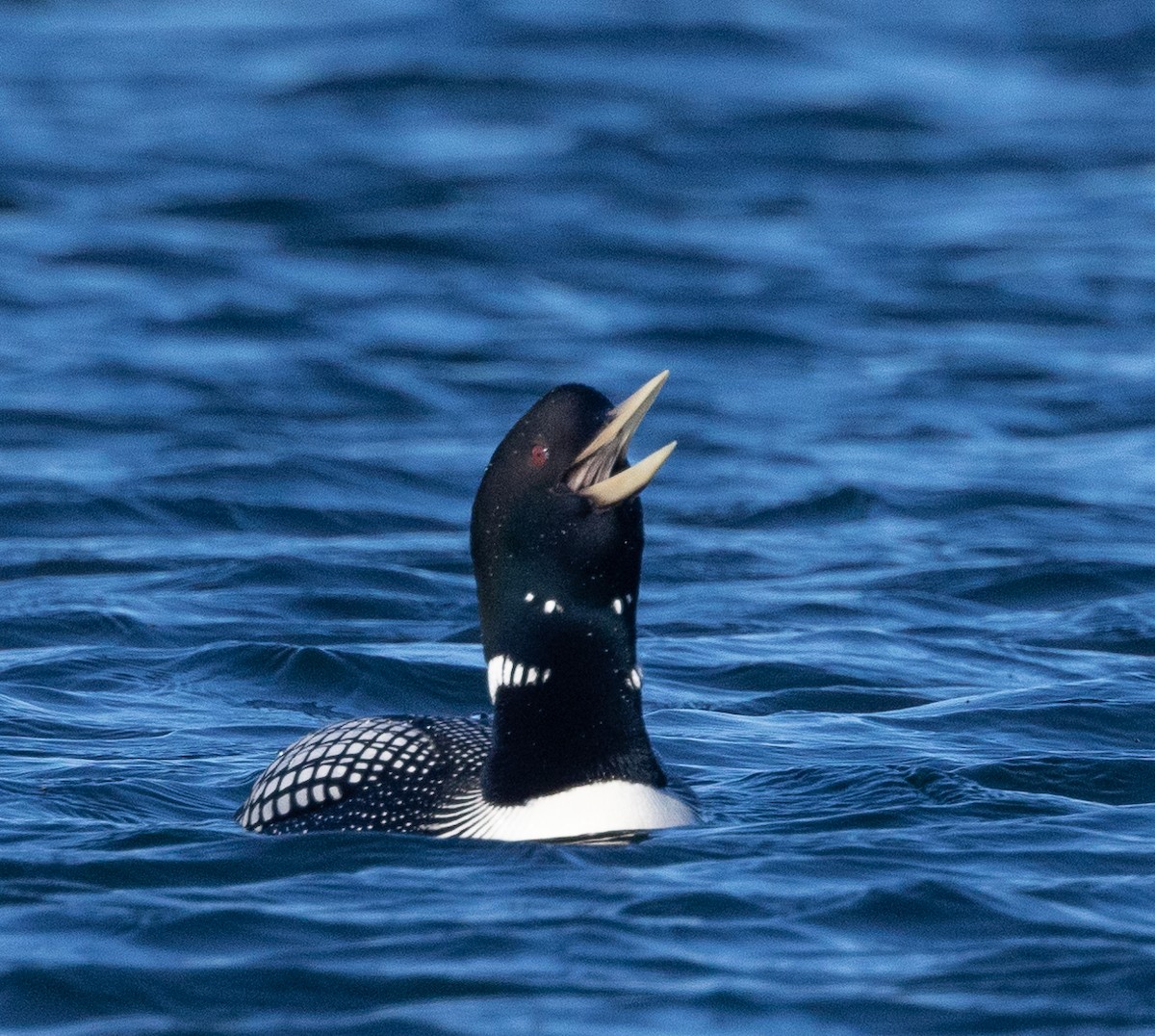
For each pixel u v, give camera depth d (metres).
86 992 8.16
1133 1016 7.89
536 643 9.99
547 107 51.88
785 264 37.81
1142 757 12.47
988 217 42.03
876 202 43.59
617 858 9.80
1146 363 30.14
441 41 58.81
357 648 15.39
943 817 10.93
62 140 46.62
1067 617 17.25
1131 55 60.50
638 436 25.69
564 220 41.12
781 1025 7.79
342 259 37.47
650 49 58.06
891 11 66.12
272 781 10.91
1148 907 9.35
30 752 12.62
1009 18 65.62
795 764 12.48
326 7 65.19
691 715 13.84
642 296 35.28
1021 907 9.26
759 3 65.38
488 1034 7.66
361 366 29.34
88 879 9.65
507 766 10.15
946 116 52.38
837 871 9.76
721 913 9.09
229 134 48.12
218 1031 7.75
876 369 30.11
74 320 31.78
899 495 22.31
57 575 18.31
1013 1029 7.75
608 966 8.42
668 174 45.72
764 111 51.56
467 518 21.41
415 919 8.97
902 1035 7.72
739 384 29.06
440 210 41.59
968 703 14.20
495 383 28.83
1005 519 21.20
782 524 21.22
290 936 8.78
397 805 10.48
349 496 21.94
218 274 35.66
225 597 17.47
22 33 61.28
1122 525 20.94
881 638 16.33
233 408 26.45
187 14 64.69
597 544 9.81
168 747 12.93
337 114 50.78
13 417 25.28
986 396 28.17
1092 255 38.31
